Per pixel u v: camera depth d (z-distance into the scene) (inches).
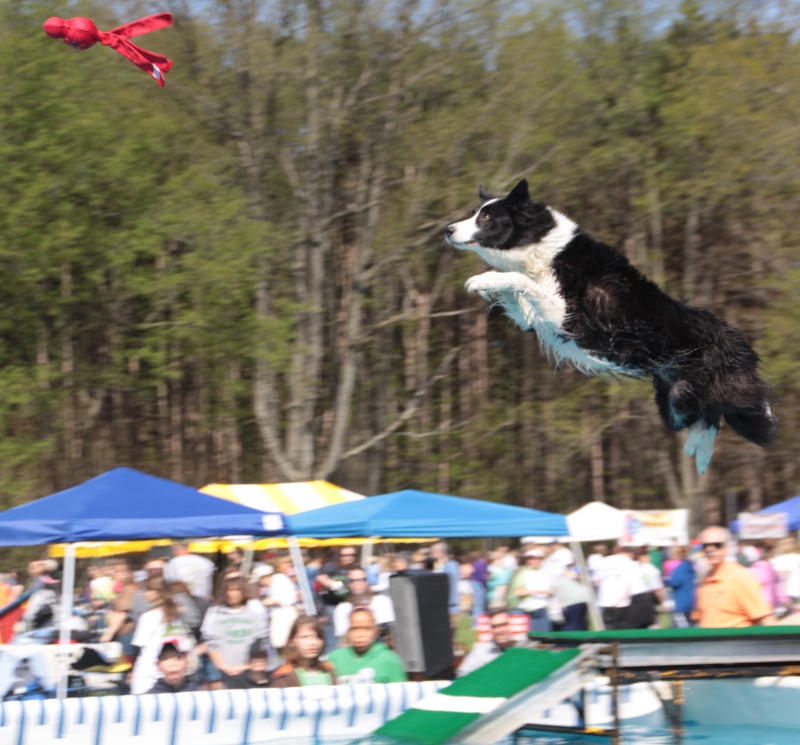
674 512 549.3
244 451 1002.7
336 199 922.7
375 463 987.3
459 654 378.6
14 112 679.7
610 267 221.5
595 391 910.4
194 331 746.8
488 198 241.4
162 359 754.8
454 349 935.7
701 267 1003.9
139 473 363.9
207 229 713.0
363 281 870.4
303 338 836.6
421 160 850.8
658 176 919.0
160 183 797.9
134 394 943.7
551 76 850.1
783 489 1030.4
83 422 927.7
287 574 432.8
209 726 263.4
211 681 307.1
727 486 1006.4
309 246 847.1
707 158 877.8
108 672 329.4
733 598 288.8
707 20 894.4
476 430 1005.2
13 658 314.2
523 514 390.6
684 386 216.4
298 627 298.8
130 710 257.3
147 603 344.2
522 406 978.7
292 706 269.7
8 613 355.9
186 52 796.0
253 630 310.5
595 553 523.2
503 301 234.1
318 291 847.7
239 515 350.6
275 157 843.4
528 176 855.7
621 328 218.5
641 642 246.2
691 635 239.9
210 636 308.2
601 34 869.8
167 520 339.0
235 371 855.7
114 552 495.5
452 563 446.0
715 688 287.0
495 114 846.5
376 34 824.3
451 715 223.1
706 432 222.7
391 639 370.9
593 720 293.4
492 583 451.2
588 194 958.4
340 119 821.2
